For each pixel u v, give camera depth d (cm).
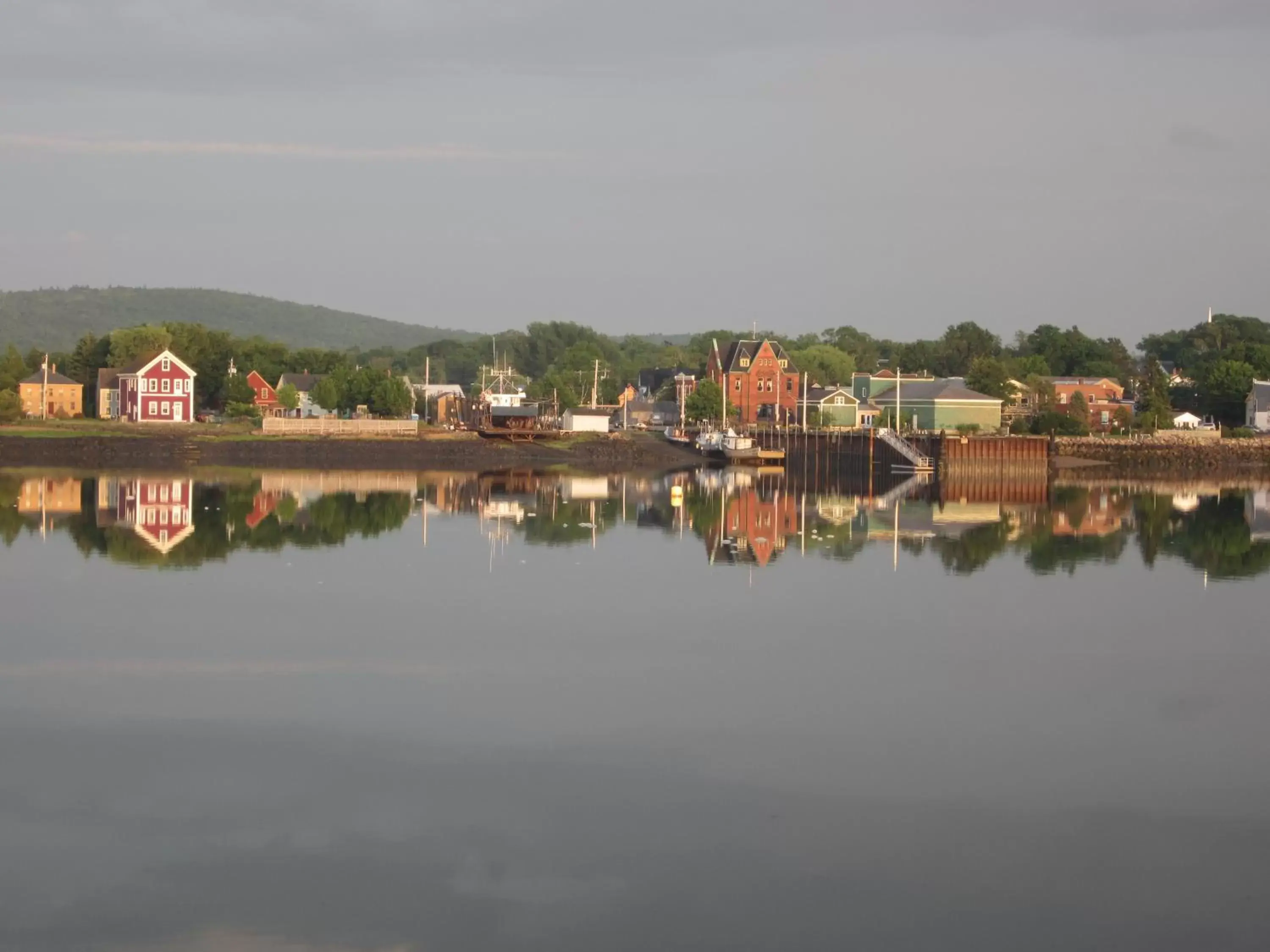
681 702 3981
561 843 2933
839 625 5119
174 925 2559
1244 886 2791
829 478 14525
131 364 18475
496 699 3975
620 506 10025
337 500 10069
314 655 4481
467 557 6719
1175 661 4609
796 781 3328
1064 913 2662
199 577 5969
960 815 3133
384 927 2561
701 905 2669
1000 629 5081
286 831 2977
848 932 2575
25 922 2562
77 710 3803
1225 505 11250
